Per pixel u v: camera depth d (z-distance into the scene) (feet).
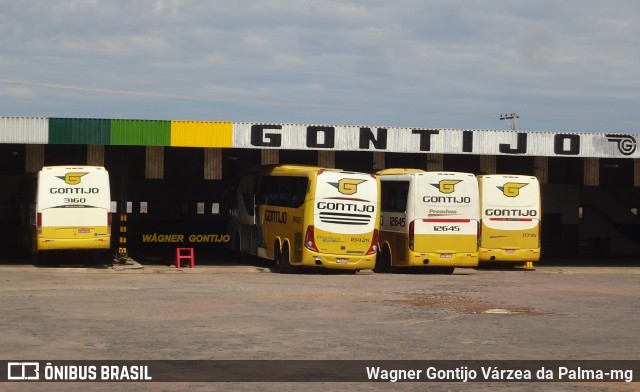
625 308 63.57
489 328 51.78
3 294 66.69
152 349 42.42
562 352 43.62
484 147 112.98
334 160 147.02
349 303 63.57
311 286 77.25
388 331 49.80
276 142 107.45
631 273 107.76
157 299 64.39
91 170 99.35
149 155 144.97
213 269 100.63
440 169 149.38
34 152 141.28
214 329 49.39
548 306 64.08
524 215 106.63
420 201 97.60
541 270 112.47
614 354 43.27
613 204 164.45
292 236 96.73
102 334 46.91
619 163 161.68
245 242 115.34
